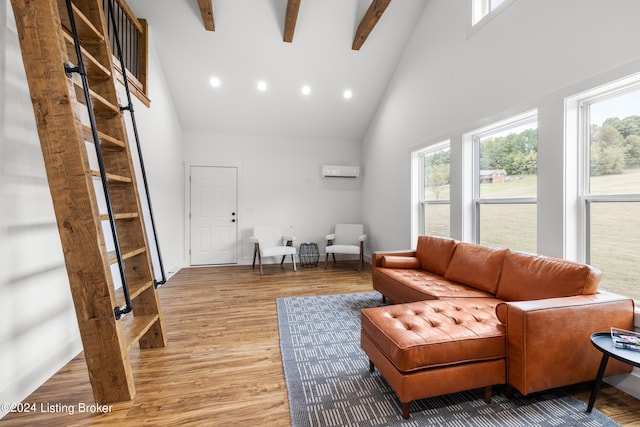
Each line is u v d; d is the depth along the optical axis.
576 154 2.05
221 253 5.16
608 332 1.49
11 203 1.58
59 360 1.87
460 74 3.03
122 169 1.99
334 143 5.65
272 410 1.49
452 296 2.19
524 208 2.49
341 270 4.75
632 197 1.76
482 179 2.93
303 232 5.52
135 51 3.39
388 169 4.61
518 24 2.37
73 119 1.43
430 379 1.42
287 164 5.44
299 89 4.52
